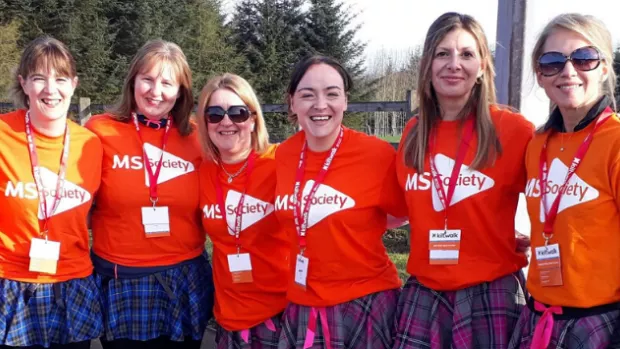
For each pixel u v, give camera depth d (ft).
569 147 7.00
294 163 8.82
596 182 6.65
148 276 9.32
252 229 9.13
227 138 9.10
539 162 7.30
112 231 9.34
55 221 8.77
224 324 9.34
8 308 8.64
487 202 7.57
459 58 7.61
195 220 9.77
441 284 7.72
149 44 9.61
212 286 10.08
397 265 17.87
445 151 7.86
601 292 6.60
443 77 7.71
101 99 69.56
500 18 10.73
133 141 9.49
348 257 8.21
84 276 9.14
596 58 6.76
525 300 7.79
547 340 6.85
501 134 7.72
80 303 9.00
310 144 8.65
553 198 6.99
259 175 9.26
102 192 9.32
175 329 9.31
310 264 8.36
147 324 9.29
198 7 77.71
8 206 8.64
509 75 10.58
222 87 9.20
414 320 7.98
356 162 8.43
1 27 62.80
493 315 7.55
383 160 8.50
